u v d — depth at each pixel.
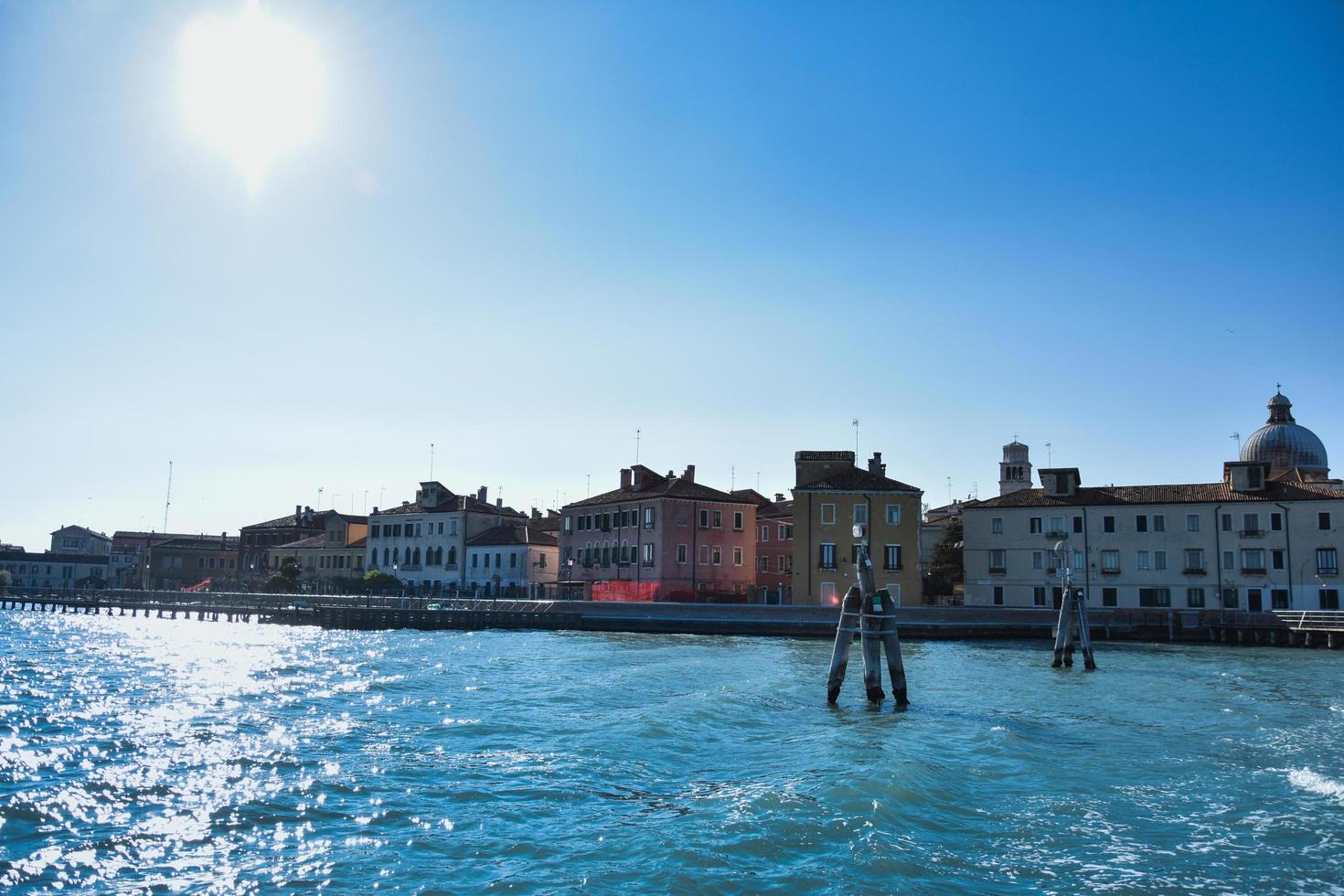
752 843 15.34
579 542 103.94
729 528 96.25
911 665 49.00
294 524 154.38
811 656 52.94
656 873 14.07
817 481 86.50
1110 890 13.62
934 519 120.06
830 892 13.27
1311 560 79.12
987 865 14.55
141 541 178.75
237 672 43.50
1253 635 69.06
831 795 18.00
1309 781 20.17
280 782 19.92
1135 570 84.44
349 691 35.62
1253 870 14.45
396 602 91.88
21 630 81.94
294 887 13.87
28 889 13.80
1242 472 83.19
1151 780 20.33
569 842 15.65
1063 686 39.38
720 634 72.94
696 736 25.31
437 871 14.41
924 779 19.66
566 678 39.94
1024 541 88.12
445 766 21.38
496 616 78.81
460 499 122.50
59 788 19.36
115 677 41.69
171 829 16.59
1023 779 20.33
